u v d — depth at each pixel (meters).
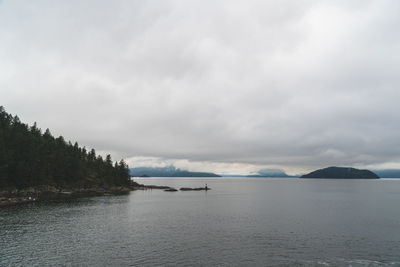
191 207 96.38
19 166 111.62
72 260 36.22
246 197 145.00
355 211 85.38
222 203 111.19
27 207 85.62
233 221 66.38
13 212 75.19
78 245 43.28
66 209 83.38
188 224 62.12
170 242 45.59
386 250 41.44
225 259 37.31
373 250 41.47
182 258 37.56
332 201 120.75
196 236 50.03
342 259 37.38
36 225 58.12
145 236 49.78
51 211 78.38
